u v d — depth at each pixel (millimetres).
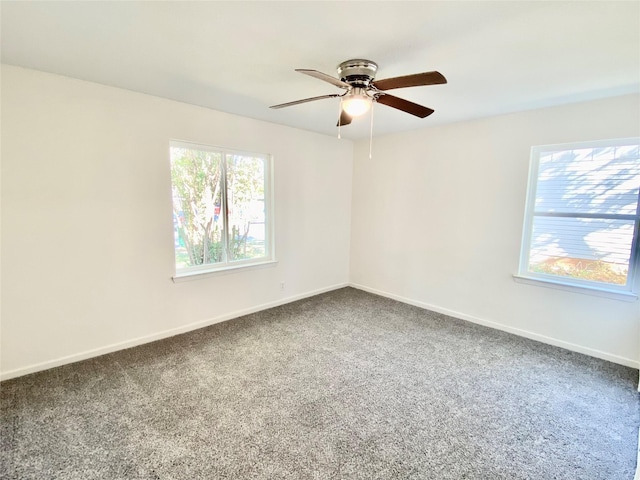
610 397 2189
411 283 4113
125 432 1800
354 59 1902
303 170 4066
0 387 2201
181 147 3059
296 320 3531
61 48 1851
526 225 3143
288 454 1663
